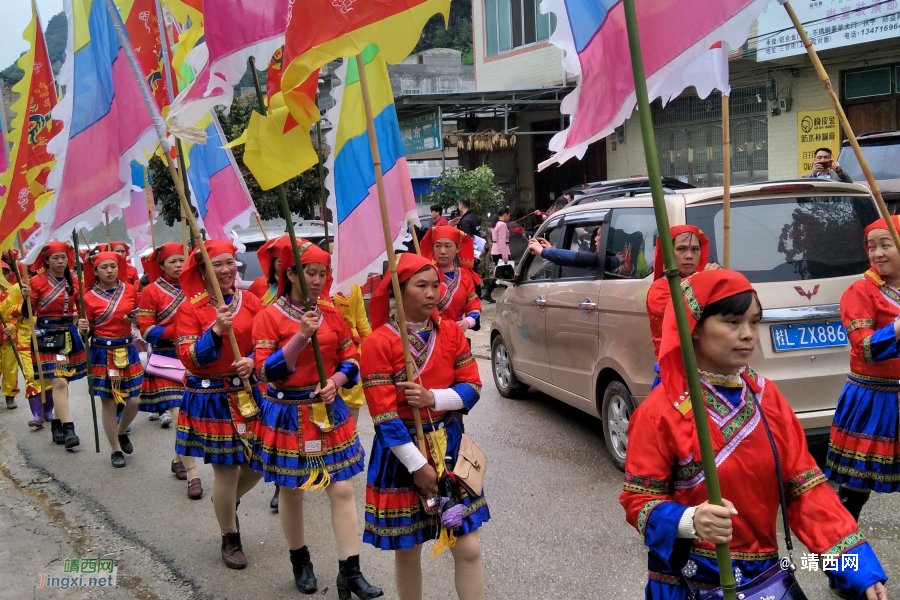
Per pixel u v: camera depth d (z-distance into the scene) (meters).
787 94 13.20
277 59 4.08
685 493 2.28
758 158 14.10
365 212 3.89
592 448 6.23
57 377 7.32
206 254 4.27
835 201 5.14
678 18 2.39
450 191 15.34
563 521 4.89
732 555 2.27
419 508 3.38
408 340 3.34
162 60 5.04
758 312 2.23
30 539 5.20
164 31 5.04
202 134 3.71
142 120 4.81
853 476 4.03
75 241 6.56
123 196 4.84
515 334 7.33
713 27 2.34
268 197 11.77
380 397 3.30
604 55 2.52
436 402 3.31
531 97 15.98
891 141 9.10
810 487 2.30
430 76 22.75
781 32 12.16
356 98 3.88
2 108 7.26
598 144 17.16
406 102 15.32
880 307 3.88
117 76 4.78
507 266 7.32
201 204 5.49
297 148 3.66
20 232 7.09
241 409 4.60
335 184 3.85
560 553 4.48
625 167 16.66
